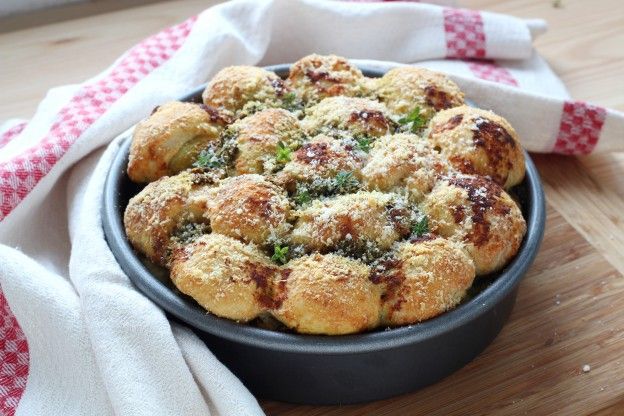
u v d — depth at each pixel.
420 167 0.55
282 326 0.52
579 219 0.66
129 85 0.71
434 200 0.54
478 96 0.70
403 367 0.53
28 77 0.81
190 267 0.52
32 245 0.65
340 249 0.53
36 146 0.65
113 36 0.85
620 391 0.55
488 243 0.53
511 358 0.57
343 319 0.50
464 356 0.55
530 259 0.54
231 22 0.75
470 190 0.54
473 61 0.78
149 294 0.53
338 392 0.54
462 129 0.58
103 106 0.69
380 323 0.52
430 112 0.60
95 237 0.57
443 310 0.51
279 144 0.57
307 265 0.52
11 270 0.57
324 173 0.55
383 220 0.53
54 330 0.56
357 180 0.55
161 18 0.87
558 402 0.55
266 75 0.62
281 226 0.53
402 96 0.61
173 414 0.51
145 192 0.56
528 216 0.57
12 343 0.58
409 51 0.77
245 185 0.54
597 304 0.60
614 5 0.87
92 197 0.60
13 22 0.87
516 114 0.70
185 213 0.55
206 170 0.57
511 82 0.75
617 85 0.78
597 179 0.69
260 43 0.74
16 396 0.56
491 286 0.52
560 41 0.83
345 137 0.57
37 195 0.64
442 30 0.77
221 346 0.53
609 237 0.64
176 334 0.54
